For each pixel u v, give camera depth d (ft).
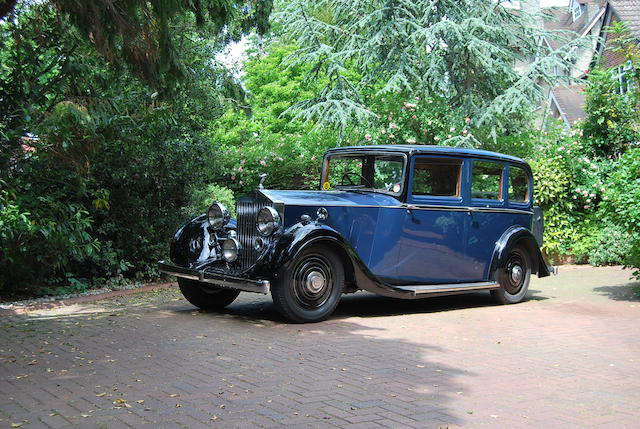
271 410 11.78
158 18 21.68
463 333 19.61
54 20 24.25
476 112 46.70
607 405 12.42
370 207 22.44
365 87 50.29
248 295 28.45
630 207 25.43
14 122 24.91
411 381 13.97
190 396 12.65
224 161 42.01
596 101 42.96
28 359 15.85
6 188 24.71
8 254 24.66
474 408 12.12
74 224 26.32
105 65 26.30
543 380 14.21
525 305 25.66
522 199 27.45
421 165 23.70
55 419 11.21
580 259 40.93
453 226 24.44
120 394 12.78
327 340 18.25
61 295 27.32
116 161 29.48
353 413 11.65
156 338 18.43
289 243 20.15
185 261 23.56
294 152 45.50
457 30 44.14
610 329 20.33
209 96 34.55
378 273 22.77
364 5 47.73
